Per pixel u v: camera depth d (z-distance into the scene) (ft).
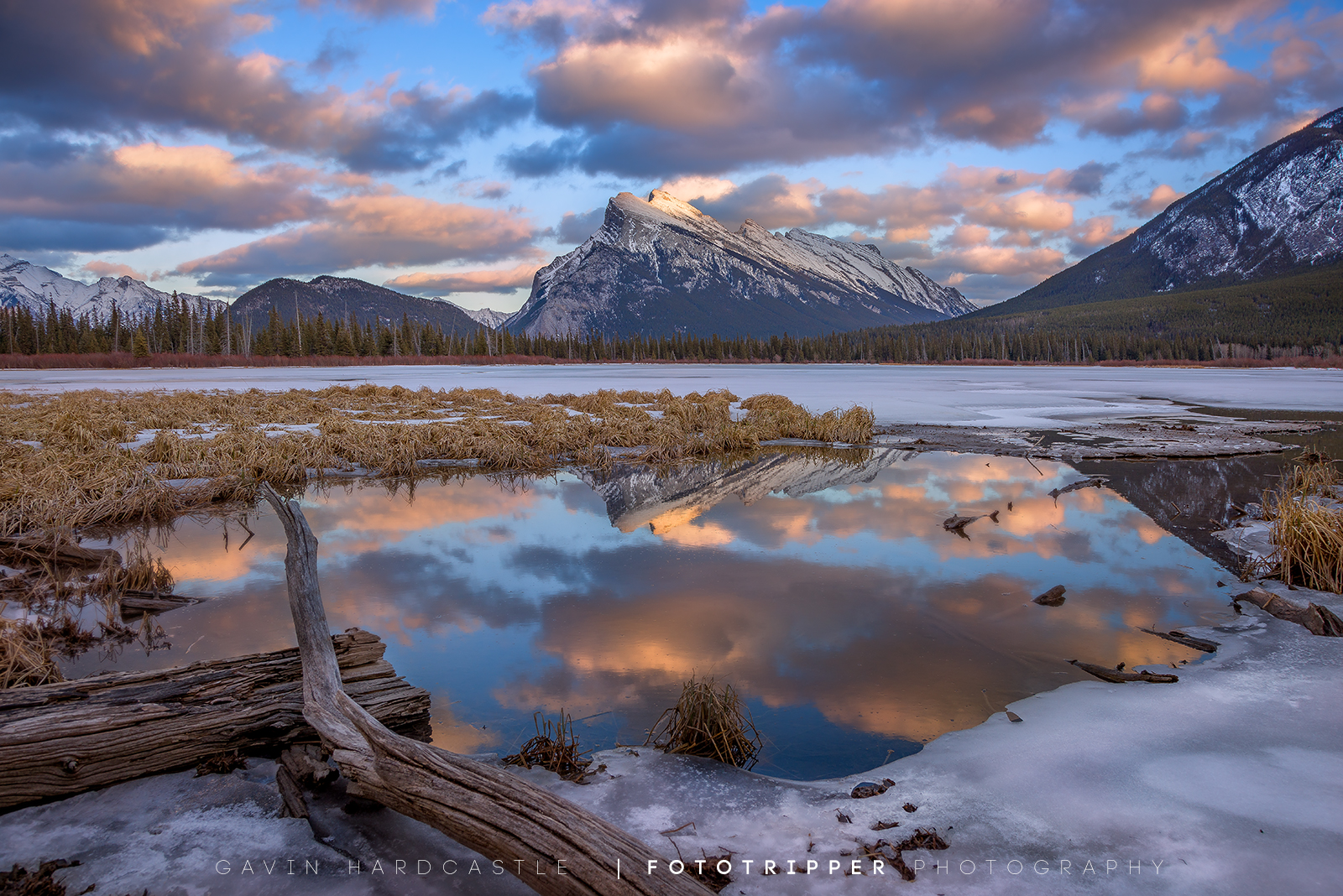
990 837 9.59
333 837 9.61
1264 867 8.80
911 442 59.72
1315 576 21.81
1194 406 96.53
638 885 7.43
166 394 100.42
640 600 21.39
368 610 20.72
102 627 19.60
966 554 26.37
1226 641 17.43
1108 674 15.42
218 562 26.63
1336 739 12.23
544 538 29.55
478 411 80.94
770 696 14.88
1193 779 11.00
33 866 8.95
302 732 12.15
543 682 15.74
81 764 10.44
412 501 38.09
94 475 36.99
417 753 9.65
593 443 54.70
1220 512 33.30
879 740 13.01
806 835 9.73
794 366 352.08
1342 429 70.08
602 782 11.24
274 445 48.24
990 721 13.42
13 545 26.20
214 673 12.88
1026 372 233.35
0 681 14.64
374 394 99.66
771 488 40.81
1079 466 47.55
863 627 18.98
